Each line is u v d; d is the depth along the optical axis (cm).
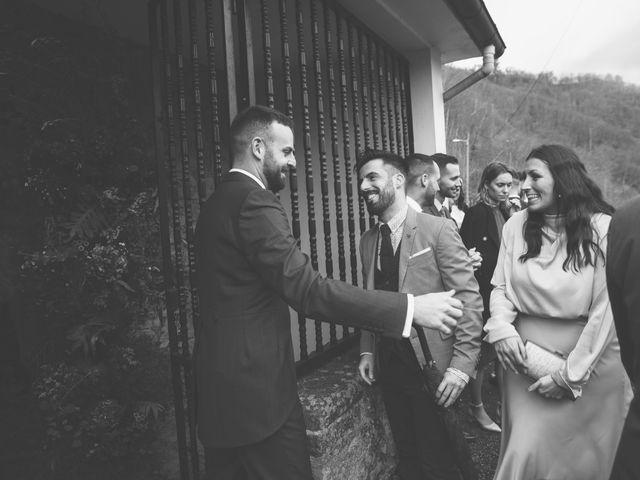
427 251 202
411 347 191
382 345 207
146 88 368
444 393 186
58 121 257
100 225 268
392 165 213
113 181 280
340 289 145
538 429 194
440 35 404
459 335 195
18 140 273
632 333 105
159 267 301
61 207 269
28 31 282
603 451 191
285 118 171
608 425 192
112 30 307
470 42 427
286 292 144
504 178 323
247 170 166
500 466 201
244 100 207
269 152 165
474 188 5375
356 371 238
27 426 265
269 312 156
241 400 147
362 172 216
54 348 271
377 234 226
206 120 413
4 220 271
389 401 214
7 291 270
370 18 346
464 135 6197
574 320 194
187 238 227
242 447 150
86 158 267
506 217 338
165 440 313
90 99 292
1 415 262
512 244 214
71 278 261
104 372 269
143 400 284
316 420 199
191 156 395
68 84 285
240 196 152
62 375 254
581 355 181
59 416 251
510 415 207
